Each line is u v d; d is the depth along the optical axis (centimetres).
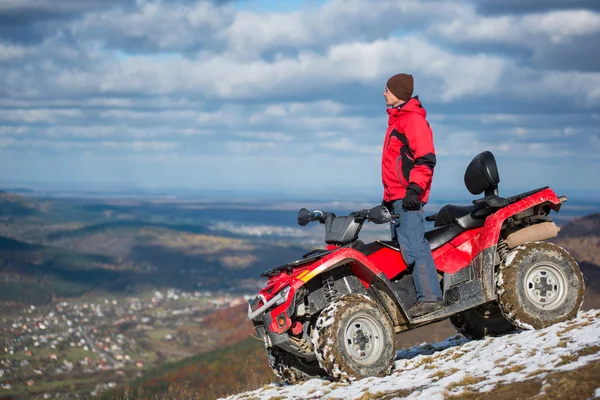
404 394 510
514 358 532
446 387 489
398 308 671
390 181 679
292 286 627
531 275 667
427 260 660
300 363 709
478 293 679
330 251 655
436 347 774
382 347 621
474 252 696
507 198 698
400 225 668
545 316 658
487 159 709
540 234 704
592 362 449
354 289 670
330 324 608
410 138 654
